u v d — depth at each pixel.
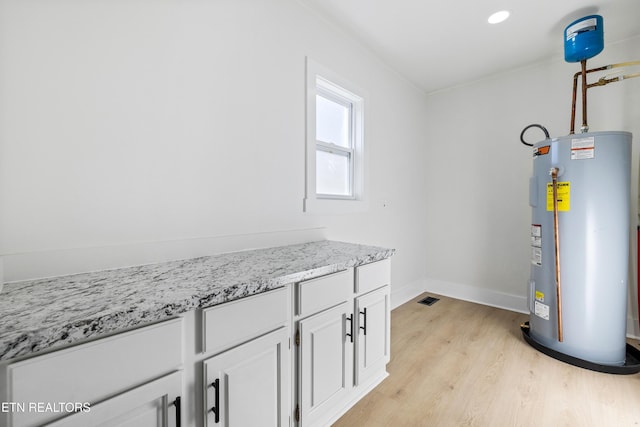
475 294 2.96
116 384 0.66
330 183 2.22
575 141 1.75
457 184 3.09
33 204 0.94
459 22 2.01
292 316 1.10
